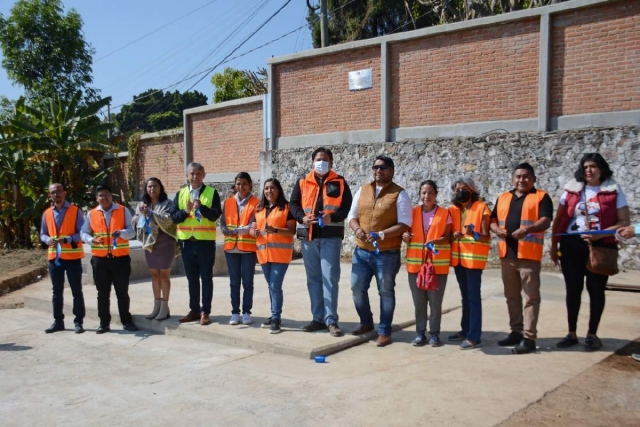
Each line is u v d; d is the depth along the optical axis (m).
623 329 6.66
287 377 5.43
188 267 7.32
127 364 6.13
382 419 4.35
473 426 4.17
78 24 26.61
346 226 14.14
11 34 25.31
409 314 7.73
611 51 10.61
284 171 15.45
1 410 4.84
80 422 4.52
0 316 9.05
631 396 4.69
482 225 6.07
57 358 6.48
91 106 19.25
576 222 5.89
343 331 6.77
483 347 6.16
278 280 6.79
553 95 11.30
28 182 18.33
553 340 6.32
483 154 12.02
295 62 15.22
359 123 14.08
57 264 7.68
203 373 5.66
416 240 6.27
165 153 21.55
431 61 12.85
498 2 19.69
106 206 7.61
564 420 4.25
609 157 10.55
